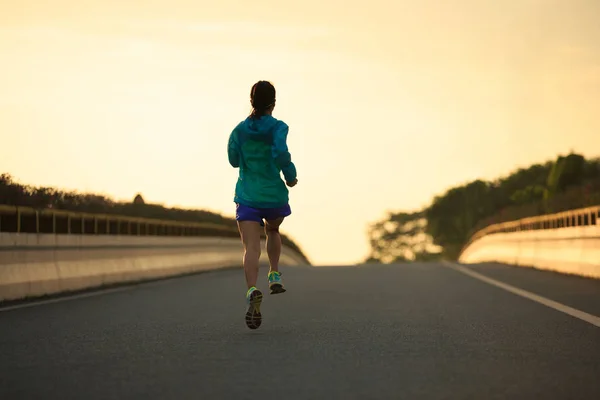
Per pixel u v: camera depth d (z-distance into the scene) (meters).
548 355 12.06
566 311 18.12
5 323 16.52
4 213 21.64
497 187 185.62
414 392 9.54
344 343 13.38
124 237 29.45
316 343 13.39
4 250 21.22
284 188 15.59
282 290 15.98
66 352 12.62
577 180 96.44
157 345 13.30
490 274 32.53
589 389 9.64
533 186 160.12
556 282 27.39
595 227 29.78
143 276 30.61
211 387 9.91
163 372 10.89
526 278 29.69
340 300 21.23
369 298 21.75
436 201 190.25
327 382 10.16
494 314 17.59
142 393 9.59
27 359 11.97
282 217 15.70
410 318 16.92
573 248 32.78
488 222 85.75
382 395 9.40
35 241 22.70
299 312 18.33
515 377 10.38
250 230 15.39
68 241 24.83
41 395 9.51
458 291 23.78
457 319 16.67
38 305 20.53
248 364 11.46
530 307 19.05
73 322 16.69
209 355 12.25
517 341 13.49
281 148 15.06
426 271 35.25
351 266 41.66
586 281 27.91
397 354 12.23
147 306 20.20
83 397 9.41
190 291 25.25
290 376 10.56
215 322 16.61
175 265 34.84
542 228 46.44
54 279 23.66
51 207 29.61
